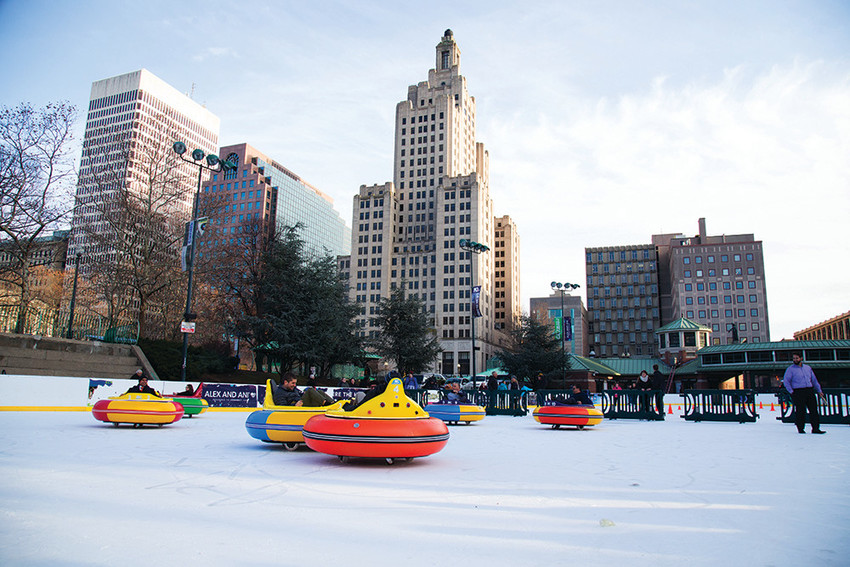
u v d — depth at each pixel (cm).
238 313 4475
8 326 2686
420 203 13938
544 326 7131
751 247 13162
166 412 1520
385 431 844
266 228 4738
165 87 11938
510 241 15712
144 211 4038
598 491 650
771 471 820
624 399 2350
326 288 4506
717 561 392
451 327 12638
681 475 777
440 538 444
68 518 489
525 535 455
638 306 15338
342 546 419
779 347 6619
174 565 370
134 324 3238
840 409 1989
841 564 386
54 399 2100
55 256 3959
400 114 14512
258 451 1037
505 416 2667
